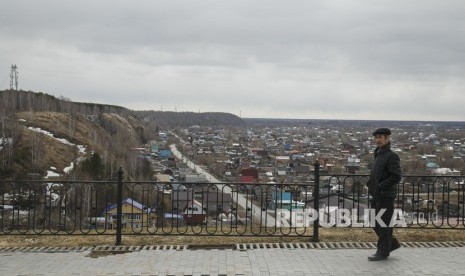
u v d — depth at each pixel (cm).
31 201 1334
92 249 960
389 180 843
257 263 854
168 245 988
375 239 1030
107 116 11844
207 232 1087
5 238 1055
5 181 1033
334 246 972
